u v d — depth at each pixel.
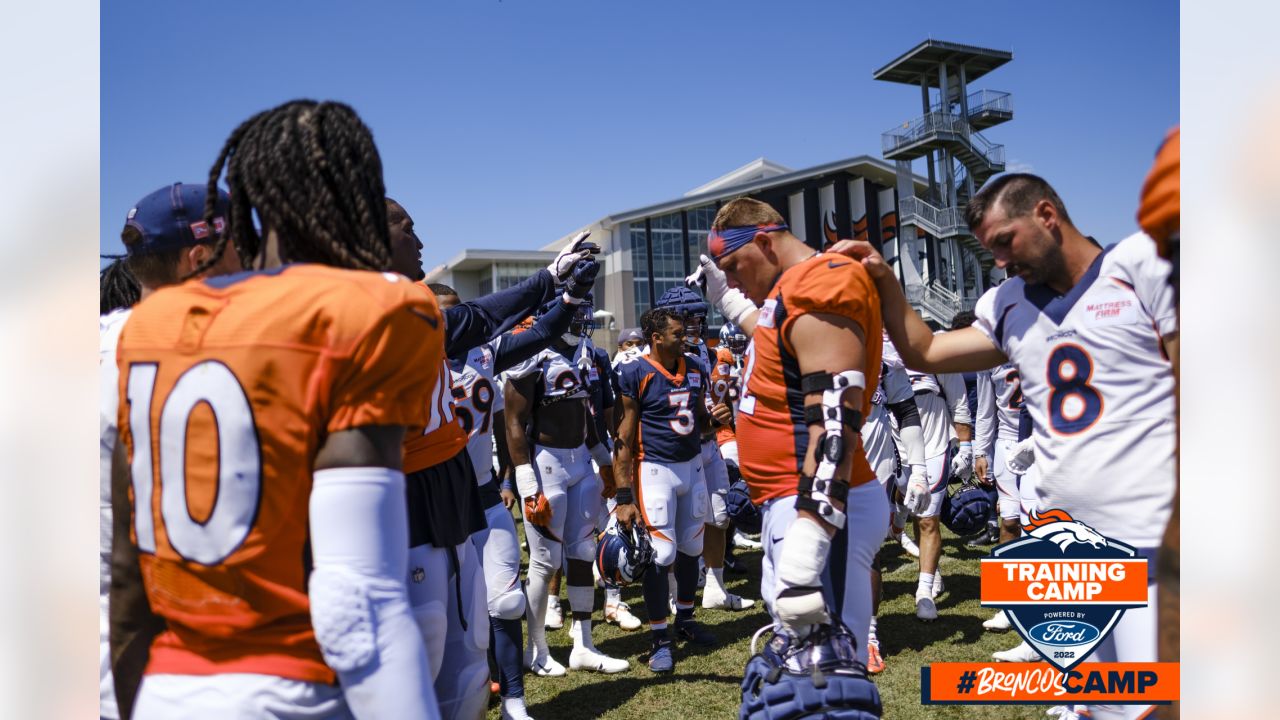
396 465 1.09
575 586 4.31
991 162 30.41
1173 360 1.89
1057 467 2.11
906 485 4.86
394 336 1.06
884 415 4.34
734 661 4.35
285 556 1.07
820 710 1.77
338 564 1.02
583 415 4.27
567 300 3.27
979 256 30.84
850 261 1.99
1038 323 2.14
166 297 1.14
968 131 29.78
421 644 1.08
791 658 1.86
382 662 1.02
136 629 1.18
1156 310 1.90
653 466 4.48
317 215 1.20
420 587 2.01
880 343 2.04
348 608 1.01
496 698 3.94
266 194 1.20
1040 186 2.05
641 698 3.86
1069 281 2.08
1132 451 1.99
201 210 1.67
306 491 1.06
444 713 2.18
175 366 1.07
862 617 2.04
